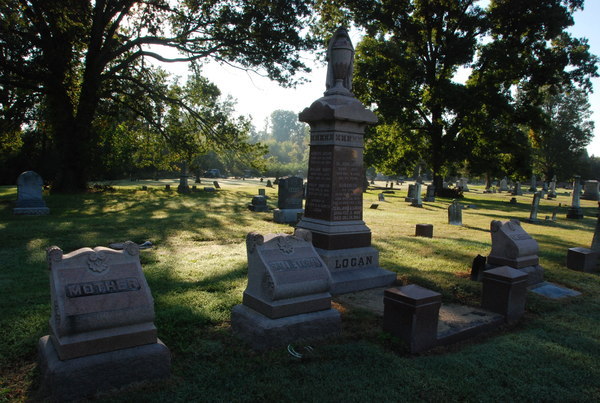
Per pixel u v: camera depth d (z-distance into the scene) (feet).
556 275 32.89
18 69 73.56
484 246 42.78
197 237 41.65
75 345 12.66
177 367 14.88
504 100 106.93
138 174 184.85
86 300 13.03
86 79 82.23
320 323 17.97
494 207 106.22
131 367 13.37
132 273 14.29
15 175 122.11
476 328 20.34
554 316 23.43
